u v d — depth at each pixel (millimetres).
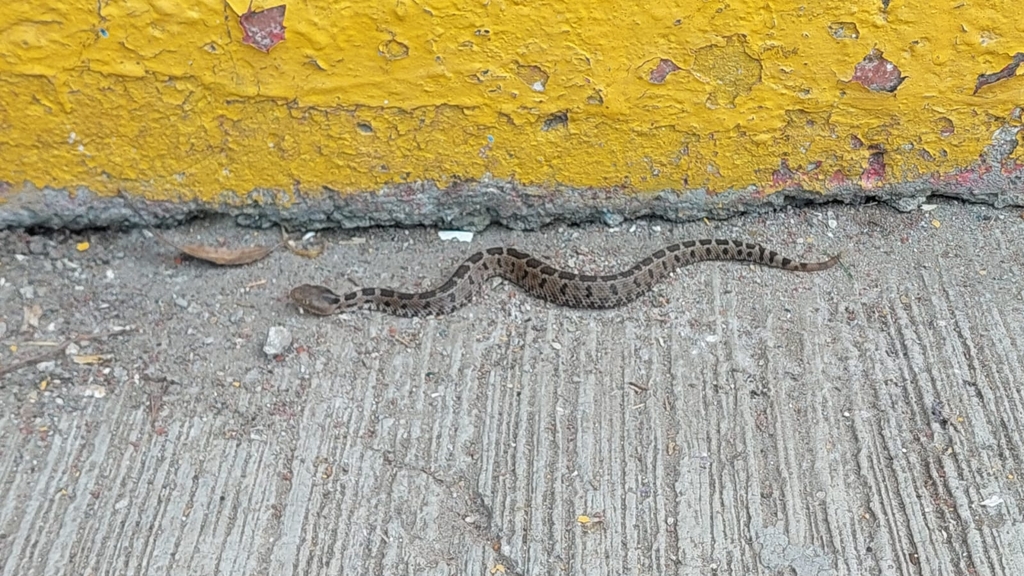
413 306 650
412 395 608
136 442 579
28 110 619
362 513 555
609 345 639
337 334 639
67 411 589
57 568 526
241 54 611
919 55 644
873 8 624
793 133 673
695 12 619
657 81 643
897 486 570
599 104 648
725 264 690
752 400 609
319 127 644
